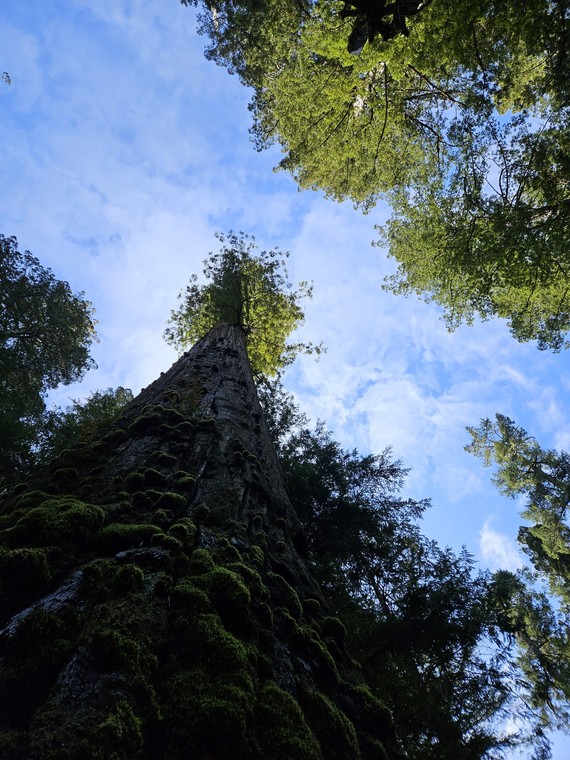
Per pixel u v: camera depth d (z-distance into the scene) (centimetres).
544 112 1243
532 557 2788
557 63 979
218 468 384
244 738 155
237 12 1349
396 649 631
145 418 428
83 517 241
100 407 1221
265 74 1546
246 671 182
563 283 1448
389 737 233
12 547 215
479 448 3256
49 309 2019
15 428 873
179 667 175
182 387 580
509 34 1027
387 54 870
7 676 151
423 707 551
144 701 156
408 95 1471
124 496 292
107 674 159
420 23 924
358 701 241
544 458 2894
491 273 1370
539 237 1184
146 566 222
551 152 1097
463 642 657
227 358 827
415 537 941
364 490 1145
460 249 1466
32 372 2016
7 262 1838
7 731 134
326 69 1373
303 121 1562
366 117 1559
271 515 390
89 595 194
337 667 264
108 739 135
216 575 228
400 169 1722
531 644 2145
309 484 1054
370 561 939
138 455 362
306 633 255
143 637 179
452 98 1384
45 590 194
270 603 263
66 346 2147
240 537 302
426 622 657
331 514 1020
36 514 235
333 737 193
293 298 1909
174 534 259
